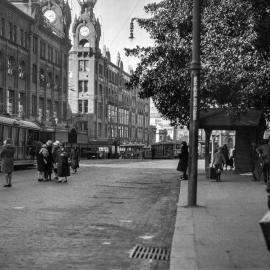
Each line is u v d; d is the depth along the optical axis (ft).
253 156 75.46
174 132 439.63
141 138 426.92
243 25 60.49
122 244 29.50
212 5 63.10
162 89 83.25
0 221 37.14
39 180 77.87
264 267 21.86
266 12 59.77
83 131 280.92
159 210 45.11
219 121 84.43
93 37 305.73
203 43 62.54
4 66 176.76
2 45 175.11
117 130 351.46
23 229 33.83
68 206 46.88
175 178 88.43
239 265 22.26
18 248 27.73
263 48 61.57
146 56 84.64
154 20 80.18
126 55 85.61
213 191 57.41
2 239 30.25
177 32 75.31
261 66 60.08
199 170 110.63
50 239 30.48
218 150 74.69
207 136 87.61
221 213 39.17
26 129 115.65
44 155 77.46
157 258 26.17
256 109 86.17
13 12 184.55
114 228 35.01
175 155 264.72
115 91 350.64
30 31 199.41
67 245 28.81
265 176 67.62
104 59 321.93
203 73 63.16
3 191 60.29
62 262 24.67
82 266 23.97
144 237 31.78
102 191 62.59
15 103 186.91
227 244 26.94
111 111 339.16
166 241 30.71
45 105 218.38
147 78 83.35
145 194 59.77
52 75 228.02
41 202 49.55
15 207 45.27
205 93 68.03
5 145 66.33
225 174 89.10
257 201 47.37
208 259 23.48
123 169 120.26
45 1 245.04
